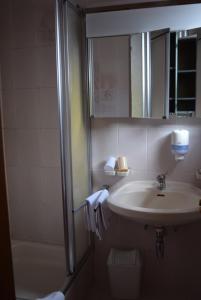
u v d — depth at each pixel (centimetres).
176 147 175
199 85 171
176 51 172
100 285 213
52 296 146
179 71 173
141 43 177
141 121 187
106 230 206
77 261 188
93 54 185
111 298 199
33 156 209
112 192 191
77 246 188
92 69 186
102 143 196
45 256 216
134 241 203
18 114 206
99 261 214
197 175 176
